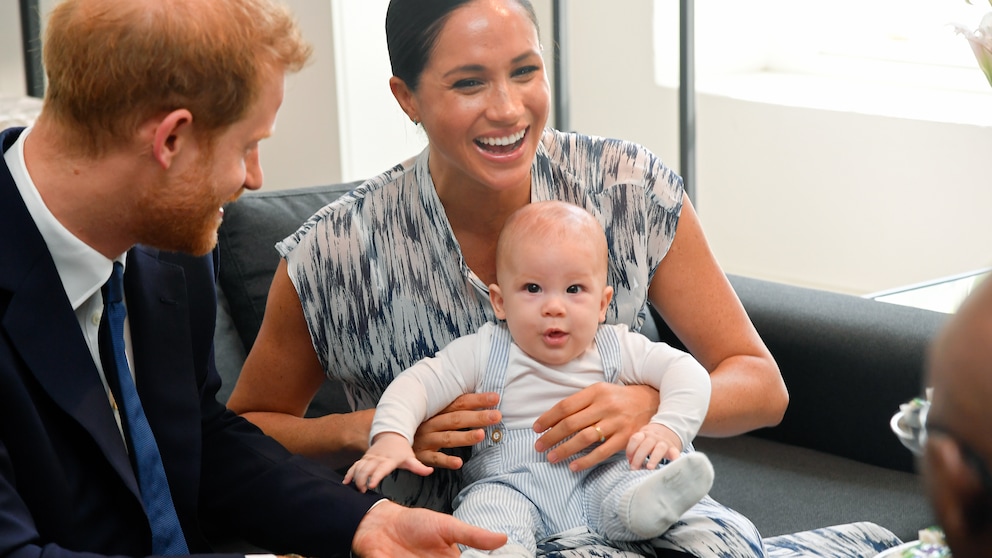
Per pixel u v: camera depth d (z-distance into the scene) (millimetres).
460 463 1620
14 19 4469
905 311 2271
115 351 1406
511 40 1562
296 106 4020
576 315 1641
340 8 3846
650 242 1775
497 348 1690
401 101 1689
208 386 1654
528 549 1521
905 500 2084
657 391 1665
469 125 1575
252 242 2182
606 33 4645
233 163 1320
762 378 1761
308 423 1783
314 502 1534
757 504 2096
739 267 4820
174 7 1232
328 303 1766
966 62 4414
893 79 4574
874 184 4355
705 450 2344
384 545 1448
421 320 1752
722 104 4691
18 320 1284
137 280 1477
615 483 1551
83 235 1326
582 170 1774
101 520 1377
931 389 508
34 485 1304
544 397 1664
